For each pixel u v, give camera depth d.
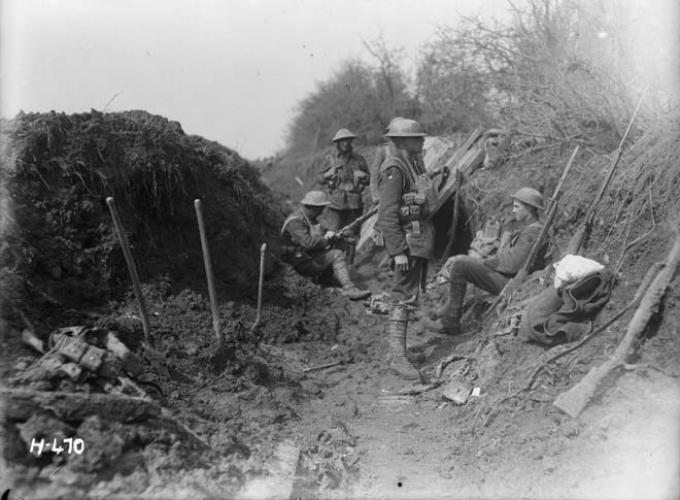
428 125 12.81
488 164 9.84
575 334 5.63
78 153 6.50
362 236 10.66
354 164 10.91
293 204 13.09
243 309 7.25
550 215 7.03
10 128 6.33
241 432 5.04
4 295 5.16
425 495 4.58
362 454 5.14
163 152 7.16
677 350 5.03
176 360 5.62
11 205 5.91
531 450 4.80
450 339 7.32
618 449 4.59
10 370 4.60
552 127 9.06
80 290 6.01
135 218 6.80
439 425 5.62
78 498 4.03
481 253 8.60
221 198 7.96
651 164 6.49
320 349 7.25
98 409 4.38
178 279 7.03
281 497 4.41
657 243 5.90
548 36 9.56
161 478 4.27
